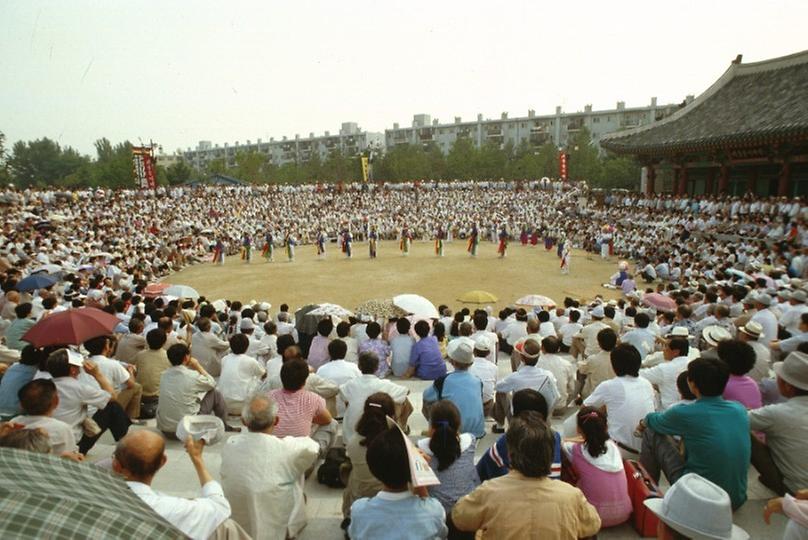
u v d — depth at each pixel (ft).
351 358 31.27
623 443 19.34
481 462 15.85
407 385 30.66
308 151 501.15
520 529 10.98
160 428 23.18
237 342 25.98
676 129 131.34
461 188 220.23
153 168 172.35
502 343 41.68
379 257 115.65
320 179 330.75
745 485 16.30
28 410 16.30
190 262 110.83
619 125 329.93
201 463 12.96
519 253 120.57
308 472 20.77
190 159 632.79
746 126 104.58
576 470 15.74
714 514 11.07
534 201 189.57
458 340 25.91
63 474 7.48
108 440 24.06
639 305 48.55
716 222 100.22
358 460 15.65
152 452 11.28
